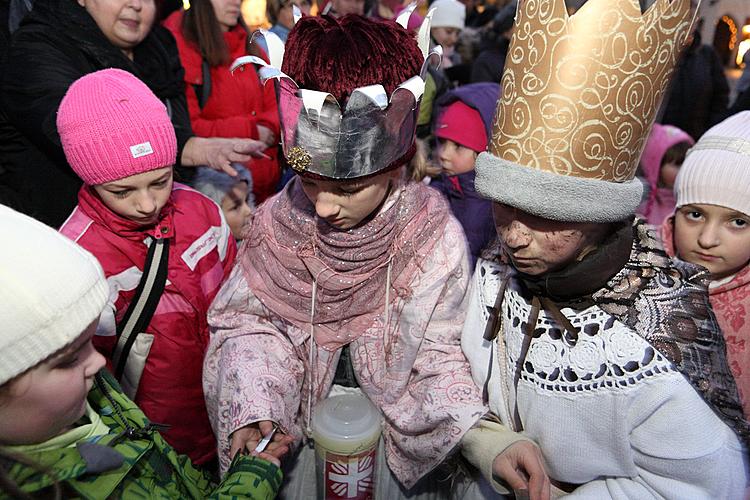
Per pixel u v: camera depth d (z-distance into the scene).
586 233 0.86
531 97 0.82
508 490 1.03
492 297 1.13
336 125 0.92
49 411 0.72
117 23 1.74
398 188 1.13
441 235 1.19
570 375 0.96
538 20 0.80
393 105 0.94
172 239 1.48
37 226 0.71
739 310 1.28
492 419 1.13
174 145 1.37
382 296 1.18
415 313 1.17
